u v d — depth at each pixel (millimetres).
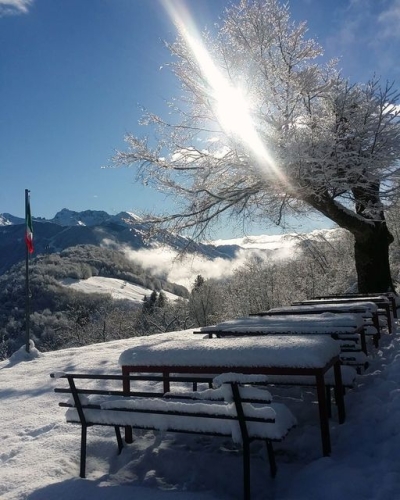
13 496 3502
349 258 21516
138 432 4742
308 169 11305
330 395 5066
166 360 4254
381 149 12266
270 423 3289
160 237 13625
